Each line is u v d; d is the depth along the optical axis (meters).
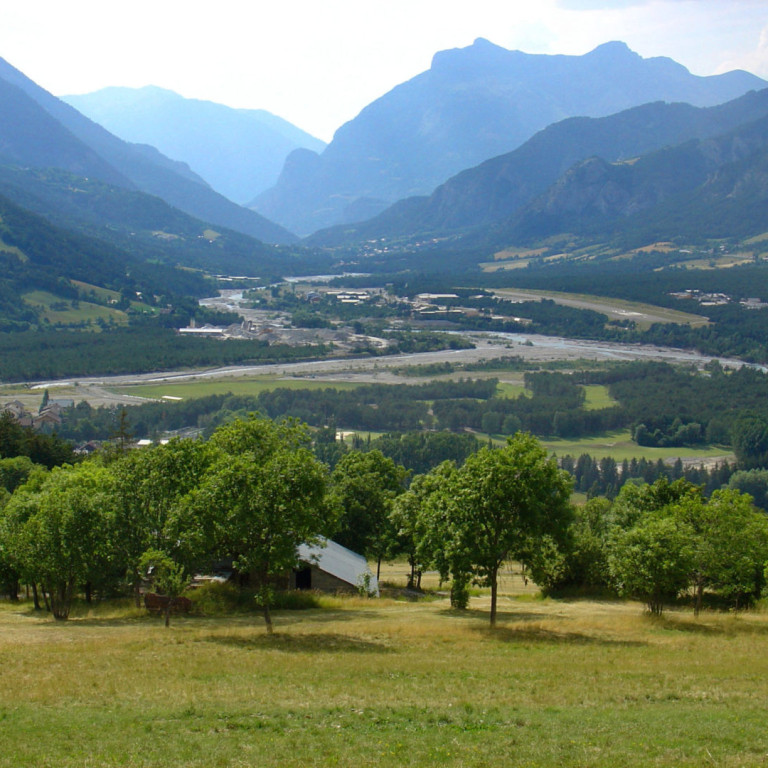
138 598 69.94
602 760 27.88
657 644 53.53
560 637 55.91
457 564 61.16
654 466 173.12
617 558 70.81
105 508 66.94
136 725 32.09
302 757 28.36
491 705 35.25
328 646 50.38
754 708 35.06
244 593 73.75
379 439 183.00
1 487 106.56
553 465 61.00
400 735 31.00
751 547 70.31
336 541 96.19
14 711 33.81
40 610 72.81
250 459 58.47
